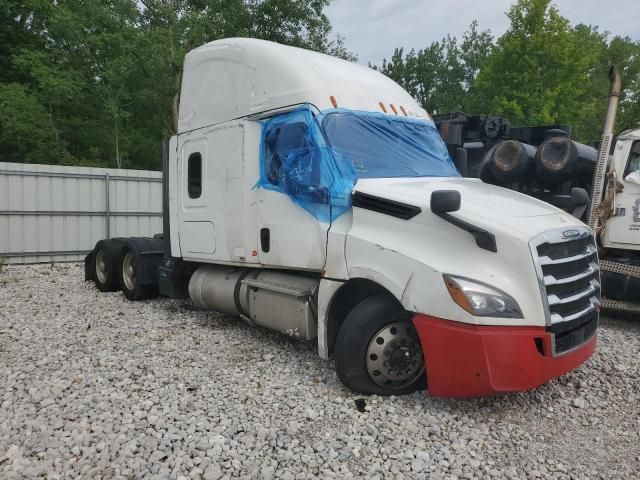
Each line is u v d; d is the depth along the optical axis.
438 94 49.81
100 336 6.34
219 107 6.23
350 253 4.65
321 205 5.00
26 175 13.35
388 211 4.53
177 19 23.61
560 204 8.02
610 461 3.75
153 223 15.20
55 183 13.73
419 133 5.88
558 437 4.07
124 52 24.59
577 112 26.14
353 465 3.56
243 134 5.78
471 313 3.89
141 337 6.32
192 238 6.73
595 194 7.82
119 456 3.58
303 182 5.11
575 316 4.30
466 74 53.34
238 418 4.16
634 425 4.30
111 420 4.07
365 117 5.46
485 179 8.99
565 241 4.30
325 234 4.90
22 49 23.91
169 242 7.44
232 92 6.06
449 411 4.36
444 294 4.00
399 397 4.57
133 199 14.85
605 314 8.46
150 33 23.89
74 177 13.96
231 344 6.04
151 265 8.41
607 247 7.86
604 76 37.75
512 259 4.01
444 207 4.08
